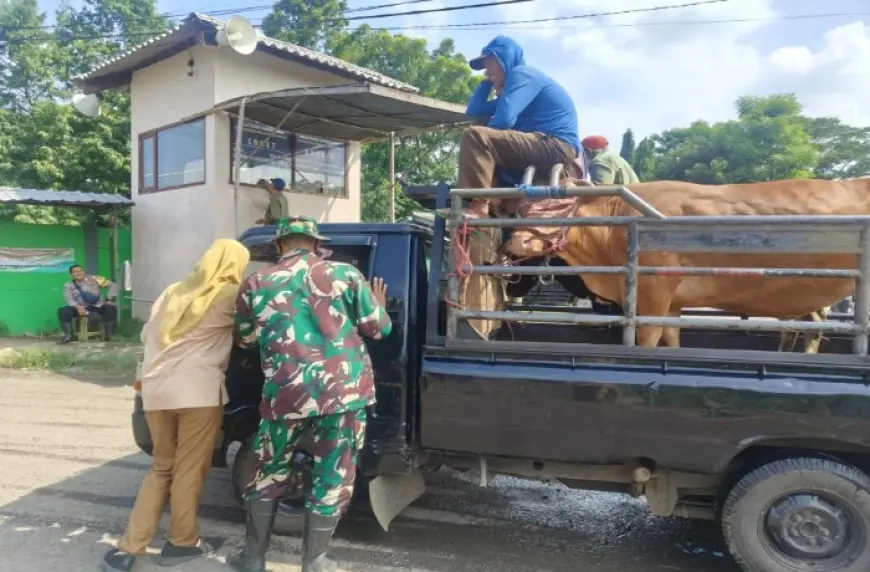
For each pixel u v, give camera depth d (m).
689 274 3.36
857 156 31.70
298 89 8.88
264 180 11.02
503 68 4.41
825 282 3.64
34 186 17.64
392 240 3.93
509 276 4.61
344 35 21.05
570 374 3.38
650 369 3.30
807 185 3.70
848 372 3.07
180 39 11.12
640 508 4.77
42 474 5.29
